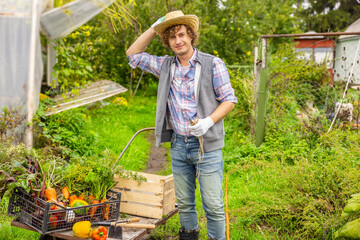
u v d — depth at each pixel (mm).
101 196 3145
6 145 4125
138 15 13172
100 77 13742
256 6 17734
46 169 3148
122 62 14422
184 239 3219
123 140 7820
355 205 2961
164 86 3018
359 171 3730
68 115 6660
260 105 6613
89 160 3326
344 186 3840
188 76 2945
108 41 14000
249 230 3812
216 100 2979
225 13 15461
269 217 4027
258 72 7074
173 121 3039
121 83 15414
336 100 7816
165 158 7340
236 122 8508
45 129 5738
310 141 6305
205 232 3756
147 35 3086
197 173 3033
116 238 2822
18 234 3461
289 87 7699
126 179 3439
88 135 6770
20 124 4680
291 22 19062
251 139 7195
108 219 3064
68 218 2812
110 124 9406
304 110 7691
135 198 3430
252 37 15531
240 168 4816
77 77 6801
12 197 3010
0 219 3771
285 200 3951
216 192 2984
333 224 3412
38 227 2768
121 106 12258
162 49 14078
